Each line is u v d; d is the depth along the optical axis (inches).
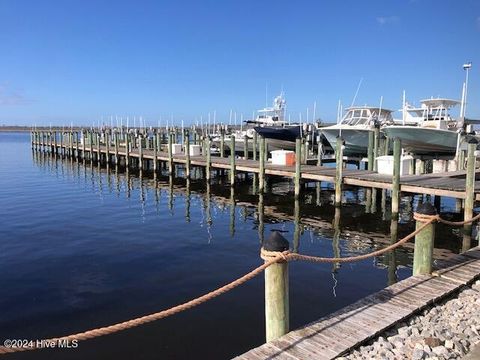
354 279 332.2
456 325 192.5
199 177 1028.5
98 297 297.3
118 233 484.1
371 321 189.2
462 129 834.8
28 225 525.0
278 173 682.2
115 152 1201.4
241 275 341.4
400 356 165.6
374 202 628.1
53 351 221.9
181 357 215.5
